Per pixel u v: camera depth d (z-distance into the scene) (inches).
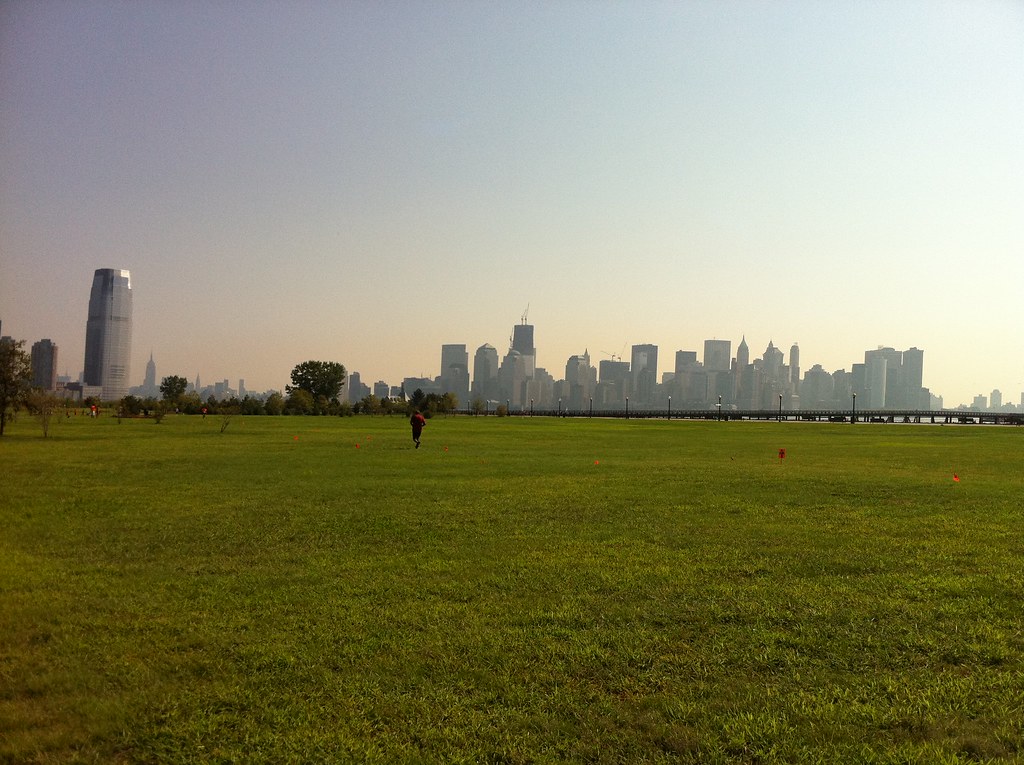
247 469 1184.8
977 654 334.6
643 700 285.7
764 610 399.5
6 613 391.2
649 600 419.5
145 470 1159.6
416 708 279.0
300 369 6943.9
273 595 429.7
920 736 258.7
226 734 260.4
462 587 447.8
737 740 253.3
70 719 270.5
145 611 397.4
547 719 269.7
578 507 778.2
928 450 1894.7
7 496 850.1
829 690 297.1
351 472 1146.0
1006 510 772.0
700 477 1099.3
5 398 2111.2
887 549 562.3
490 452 1652.3
